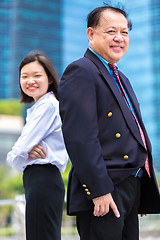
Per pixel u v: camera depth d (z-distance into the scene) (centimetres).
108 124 200
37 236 231
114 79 216
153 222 422
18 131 4125
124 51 215
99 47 212
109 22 210
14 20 6850
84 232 202
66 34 7081
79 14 7212
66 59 6975
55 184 238
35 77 255
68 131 192
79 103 194
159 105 6525
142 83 6675
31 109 260
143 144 205
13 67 6612
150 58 6725
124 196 198
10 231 411
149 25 6831
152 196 214
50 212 234
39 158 239
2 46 6781
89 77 200
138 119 219
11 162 244
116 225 193
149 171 211
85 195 198
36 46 6838
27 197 237
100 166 186
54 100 254
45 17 7000
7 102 4434
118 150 197
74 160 189
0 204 388
